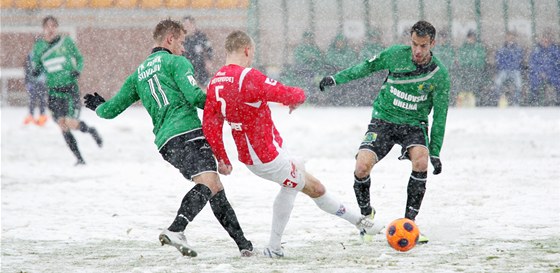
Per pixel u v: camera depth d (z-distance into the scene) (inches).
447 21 2805.1
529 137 1889.8
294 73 2691.9
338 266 592.1
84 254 668.1
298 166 634.2
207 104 621.3
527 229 763.4
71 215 904.3
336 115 2449.6
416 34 709.9
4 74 2918.3
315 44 2672.2
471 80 2694.4
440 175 1208.8
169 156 641.6
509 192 1023.6
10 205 983.0
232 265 603.8
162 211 932.0
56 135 2070.6
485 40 2785.4
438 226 781.3
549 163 1360.7
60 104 1445.6
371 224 677.9
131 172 1328.7
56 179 1248.8
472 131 2054.6
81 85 2925.7
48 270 589.9
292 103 609.3
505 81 2684.5
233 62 629.3
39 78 2263.8
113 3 2945.4
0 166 1428.4
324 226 810.2
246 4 2874.0
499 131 2049.7
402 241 647.1
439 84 730.2
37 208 959.0
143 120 2428.6
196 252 626.8
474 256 627.5
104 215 903.1
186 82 628.1
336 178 1200.8
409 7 2807.6
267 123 622.2
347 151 1633.9
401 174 1235.2
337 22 2817.4
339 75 745.0
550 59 2664.9
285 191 641.6
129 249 695.1
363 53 2667.3
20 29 2928.2
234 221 647.1
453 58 2699.3
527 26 2785.4
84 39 2933.1
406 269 572.1
